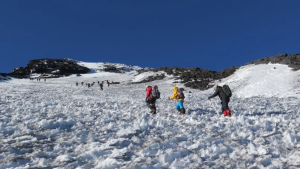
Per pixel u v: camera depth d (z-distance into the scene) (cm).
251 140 536
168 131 651
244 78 3909
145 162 377
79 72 12319
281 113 1073
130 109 1266
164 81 6256
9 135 599
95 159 413
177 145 506
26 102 1521
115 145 504
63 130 666
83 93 3628
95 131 660
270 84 3055
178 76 6588
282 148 444
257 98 2312
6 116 874
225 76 5234
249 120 788
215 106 1441
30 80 8594
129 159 409
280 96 2389
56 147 484
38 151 449
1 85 5053
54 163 393
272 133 579
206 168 351
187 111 1122
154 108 1071
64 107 1265
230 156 410
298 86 2666
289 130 602
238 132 617
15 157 409
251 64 5181
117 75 10206
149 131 661
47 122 709
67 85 6512
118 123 796
